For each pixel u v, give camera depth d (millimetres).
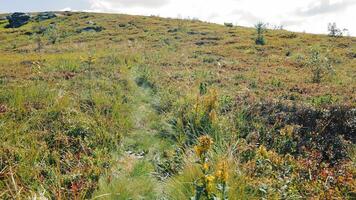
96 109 10070
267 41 33969
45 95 10930
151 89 13469
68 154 7492
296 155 7754
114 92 12266
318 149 8070
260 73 17141
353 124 8977
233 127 8656
